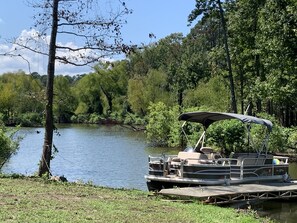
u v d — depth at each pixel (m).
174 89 80.31
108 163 29.77
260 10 38.34
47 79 18.27
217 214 11.77
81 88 98.31
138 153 36.31
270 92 33.62
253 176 18.38
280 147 33.00
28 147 39.56
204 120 20.50
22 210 9.58
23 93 20.05
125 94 98.06
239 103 50.25
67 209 10.20
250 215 12.26
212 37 75.88
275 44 32.94
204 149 19.80
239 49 42.59
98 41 17.92
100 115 94.81
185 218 10.71
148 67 102.75
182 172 17.09
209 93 57.56
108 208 10.84
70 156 33.84
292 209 15.79
